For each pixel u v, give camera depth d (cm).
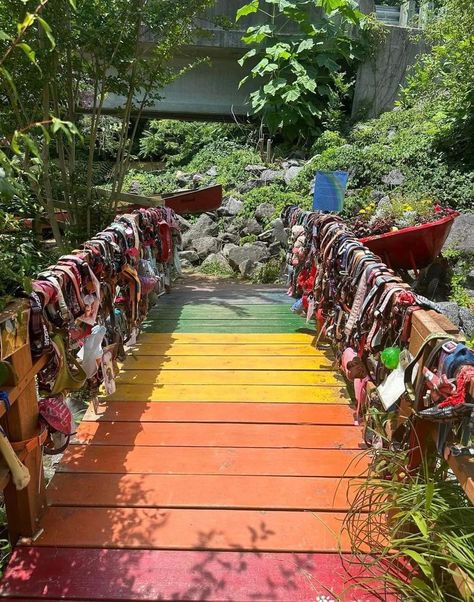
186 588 168
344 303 278
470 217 581
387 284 214
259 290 583
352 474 225
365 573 171
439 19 881
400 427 189
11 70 384
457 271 528
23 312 168
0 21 372
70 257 231
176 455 238
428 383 157
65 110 504
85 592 166
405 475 175
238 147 1155
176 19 508
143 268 394
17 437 177
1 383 160
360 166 758
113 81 507
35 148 137
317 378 319
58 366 196
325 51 1005
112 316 289
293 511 203
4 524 207
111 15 460
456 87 743
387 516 185
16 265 194
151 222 439
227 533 191
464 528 146
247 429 260
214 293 566
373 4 1081
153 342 386
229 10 984
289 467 229
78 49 478
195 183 1016
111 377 272
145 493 211
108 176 879
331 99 1023
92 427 262
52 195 512
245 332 412
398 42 1045
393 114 962
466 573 134
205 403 286
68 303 211
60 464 230
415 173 722
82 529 192
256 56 1030
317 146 959
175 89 1045
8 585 169
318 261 357
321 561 179
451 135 727
